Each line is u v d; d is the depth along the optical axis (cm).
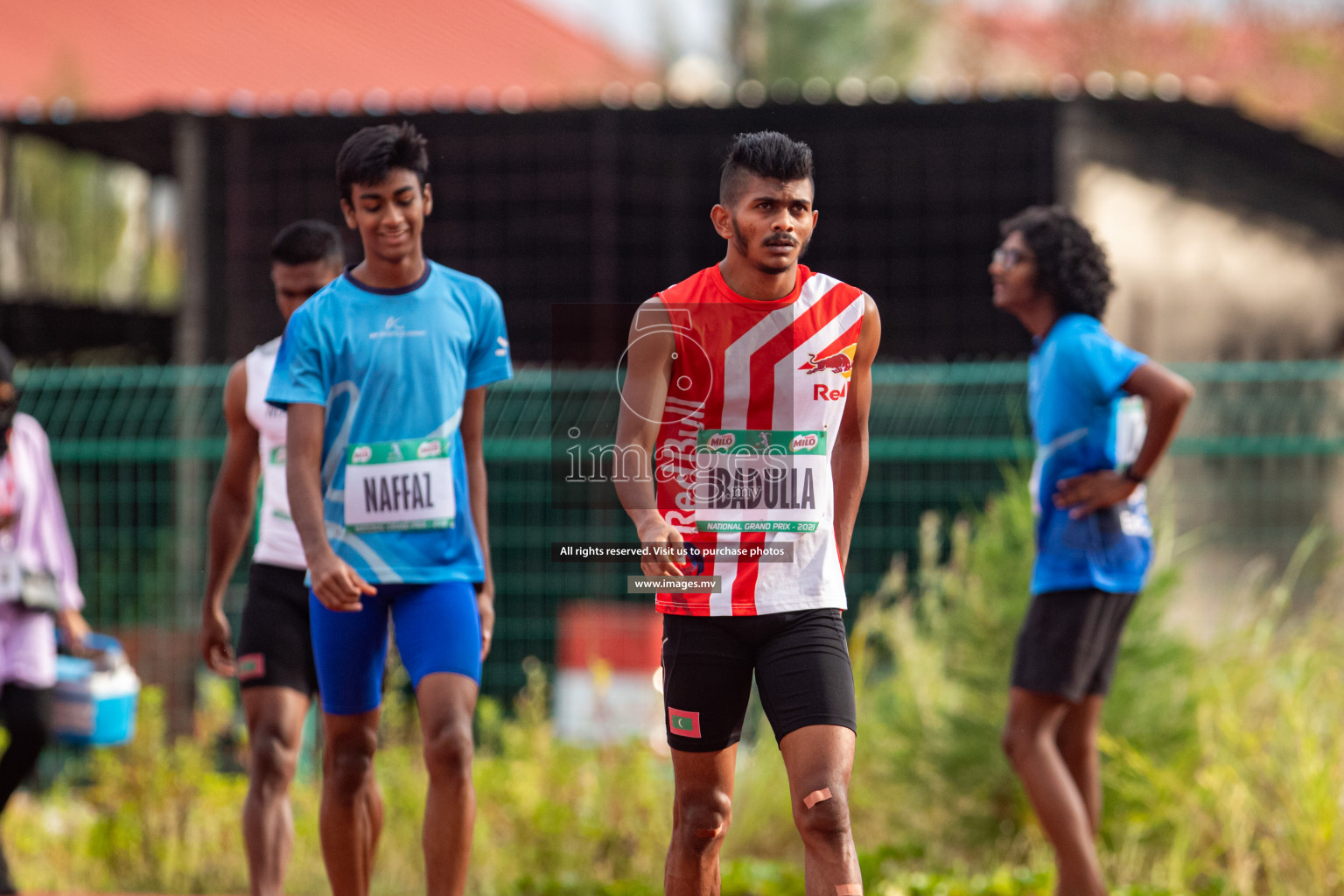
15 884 2073
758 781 2358
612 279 4812
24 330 5409
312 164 4619
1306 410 3916
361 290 1473
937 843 2327
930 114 4531
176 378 4272
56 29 7275
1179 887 1969
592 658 3103
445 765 1400
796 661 1219
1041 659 1747
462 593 1469
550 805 2267
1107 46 9569
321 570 1357
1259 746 2169
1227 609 2650
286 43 7512
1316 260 4709
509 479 4119
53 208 6500
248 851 1611
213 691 2661
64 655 2264
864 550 4231
